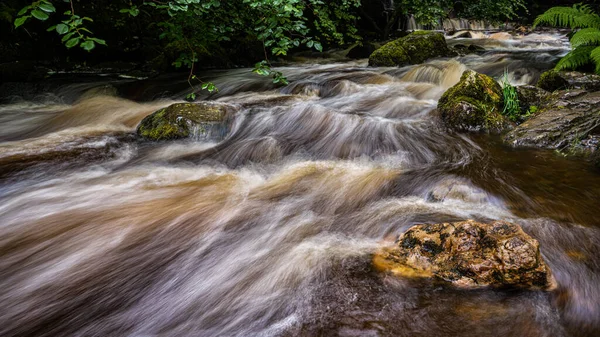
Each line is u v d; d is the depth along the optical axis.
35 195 3.45
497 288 2.00
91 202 3.32
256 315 1.99
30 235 2.80
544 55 9.72
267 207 3.19
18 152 4.39
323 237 2.69
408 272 2.16
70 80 8.46
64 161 4.23
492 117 4.91
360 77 8.09
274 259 2.45
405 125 5.21
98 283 2.30
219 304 2.10
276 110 5.77
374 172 3.89
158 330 1.95
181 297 2.17
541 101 5.38
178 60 5.70
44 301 2.16
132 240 2.73
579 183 3.31
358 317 1.89
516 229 2.14
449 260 2.12
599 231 2.55
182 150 4.71
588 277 2.10
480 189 3.27
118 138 5.00
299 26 5.19
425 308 1.92
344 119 5.42
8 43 8.94
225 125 5.20
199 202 3.30
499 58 9.56
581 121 4.32
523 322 1.81
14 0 8.23
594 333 1.75
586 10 6.84
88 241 2.73
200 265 2.45
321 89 7.36
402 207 3.07
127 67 9.91
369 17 15.60
